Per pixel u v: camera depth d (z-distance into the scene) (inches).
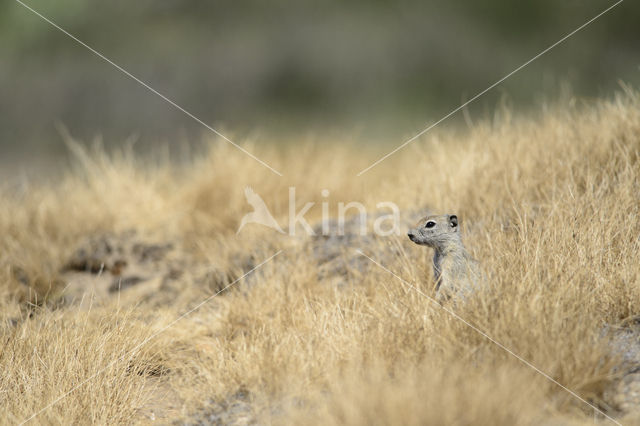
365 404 404.2
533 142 824.9
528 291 513.7
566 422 414.6
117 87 2383.1
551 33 2460.6
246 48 2500.0
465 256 582.9
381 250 733.3
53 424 483.5
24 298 770.8
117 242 897.5
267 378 495.5
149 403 525.0
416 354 474.6
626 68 2255.2
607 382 444.5
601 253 558.9
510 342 467.5
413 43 2469.2
